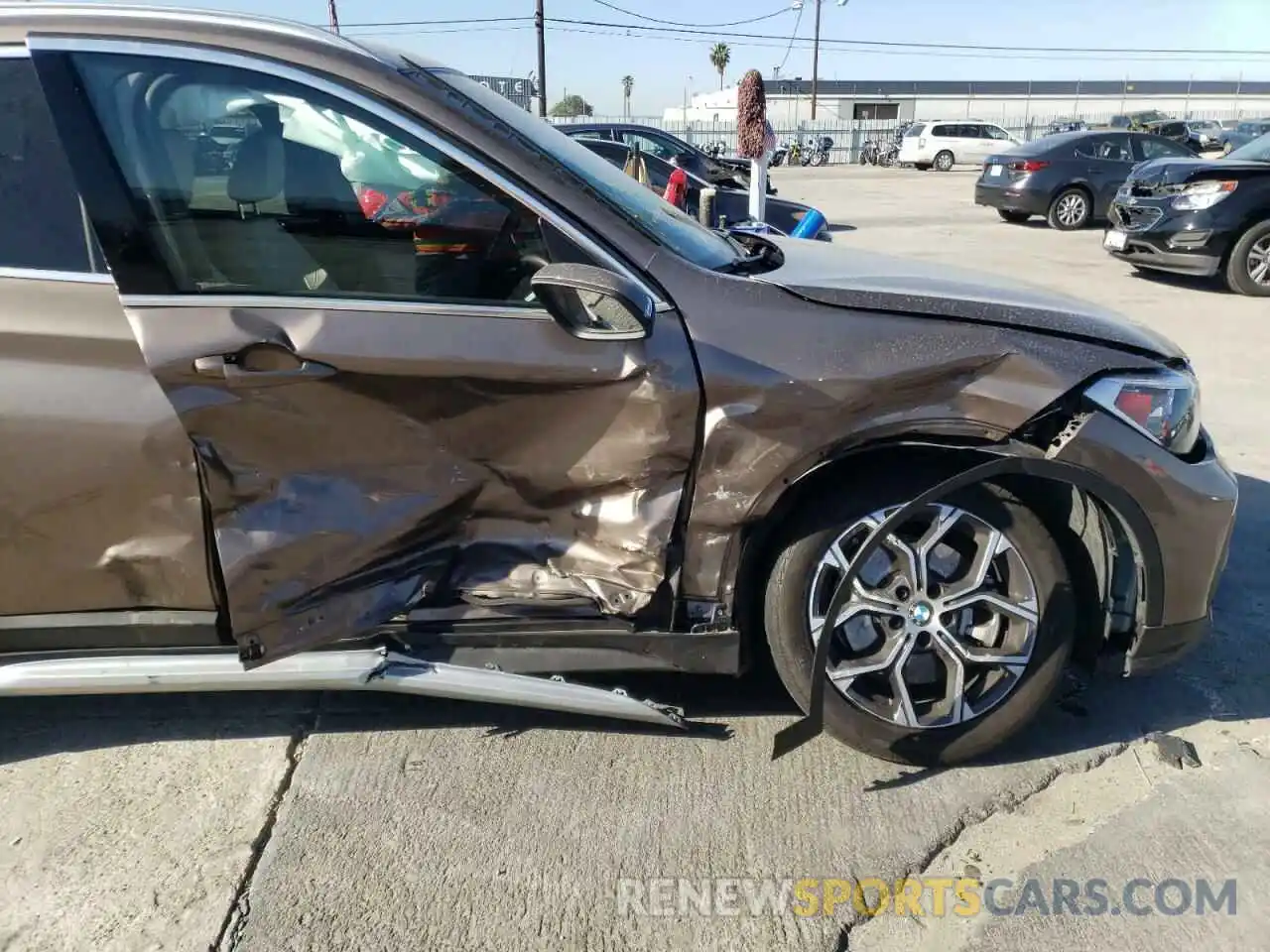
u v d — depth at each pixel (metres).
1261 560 3.89
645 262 2.35
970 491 2.45
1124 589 2.59
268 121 2.28
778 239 3.37
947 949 2.13
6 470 2.28
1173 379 2.48
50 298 2.24
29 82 2.24
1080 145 14.77
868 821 2.50
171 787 2.61
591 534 2.48
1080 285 9.90
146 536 2.36
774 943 2.15
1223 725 2.88
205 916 2.20
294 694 3.04
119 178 2.22
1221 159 9.70
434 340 2.26
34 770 2.68
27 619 2.43
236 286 2.27
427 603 2.53
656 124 50.41
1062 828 2.48
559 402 2.34
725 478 2.37
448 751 2.76
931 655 2.66
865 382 2.31
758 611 2.65
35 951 2.11
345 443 2.32
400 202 2.31
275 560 2.32
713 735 2.82
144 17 2.27
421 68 2.48
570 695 2.54
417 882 2.30
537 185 2.34
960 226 15.44
